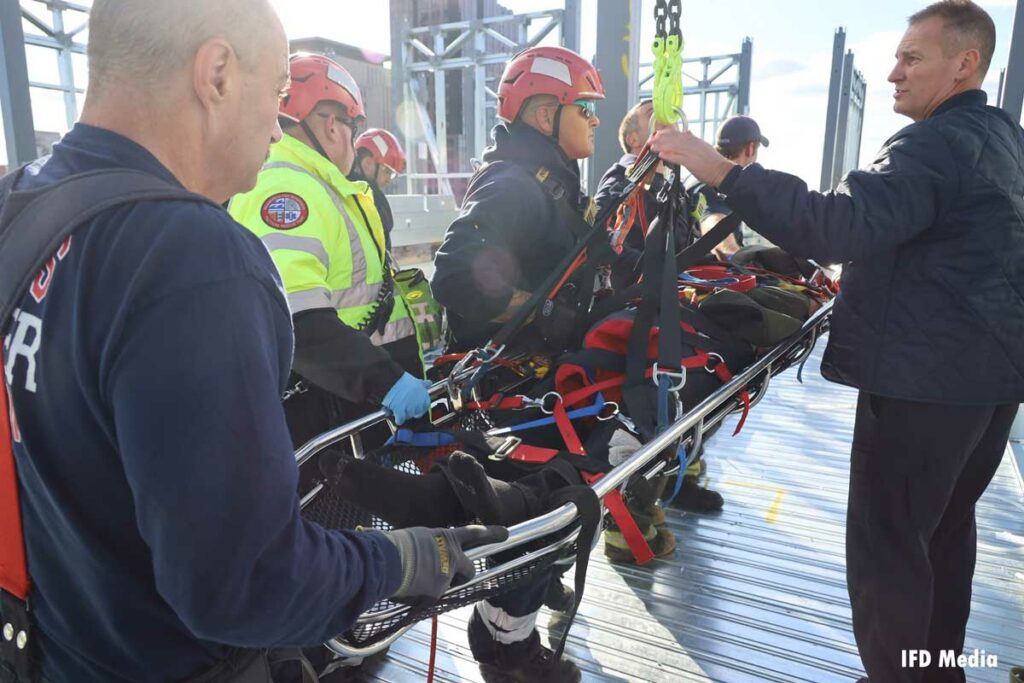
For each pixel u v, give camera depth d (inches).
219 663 32.8
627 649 88.0
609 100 163.8
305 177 68.0
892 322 67.7
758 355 77.2
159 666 31.5
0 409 30.8
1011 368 65.4
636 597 99.3
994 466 75.2
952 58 67.3
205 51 29.5
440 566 36.7
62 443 28.6
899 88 72.2
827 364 74.0
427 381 69.1
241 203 65.6
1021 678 79.2
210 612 25.8
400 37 352.2
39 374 28.7
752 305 73.2
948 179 62.9
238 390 26.1
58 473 29.1
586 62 79.2
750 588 101.0
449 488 53.3
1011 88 164.2
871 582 72.2
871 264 69.3
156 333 25.3
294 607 27.6
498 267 72.2
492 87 359.6
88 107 31.2
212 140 31.3
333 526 64.7
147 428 25.0
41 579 32.1
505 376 79.6
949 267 65.0
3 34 195.2
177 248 26.5
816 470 142.9
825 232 61.6
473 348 82.9
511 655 78.6
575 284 79.9
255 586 26.2
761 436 162.7
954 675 78.7
